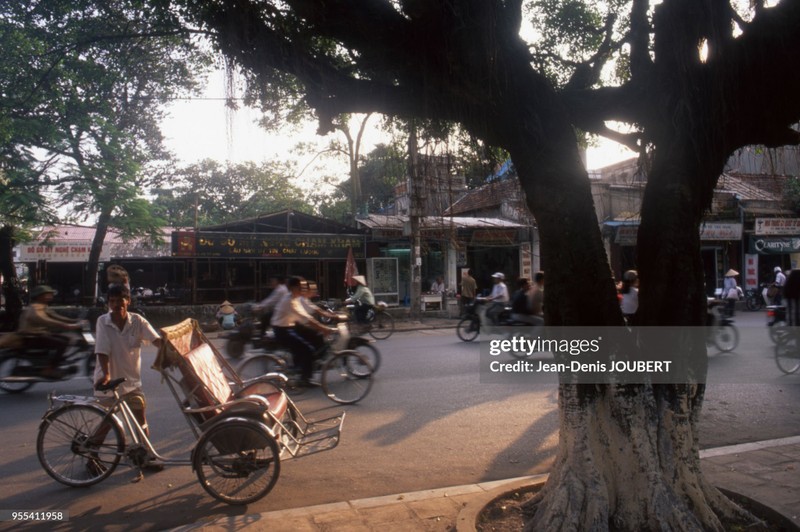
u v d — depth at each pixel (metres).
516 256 22.56
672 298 3.35
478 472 5.02
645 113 3.64
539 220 3.43
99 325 5.03
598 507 3.27
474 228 20.28
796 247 22.12
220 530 3.77
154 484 4.79
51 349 8.24
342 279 22.52
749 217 21.52
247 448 4.38
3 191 14.61
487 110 3.53
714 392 7.86
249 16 3.78
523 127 3.42
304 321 7.64
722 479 4.60
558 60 5.09
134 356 5.11
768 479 4.59
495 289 12.99
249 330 10.49
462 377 8.99
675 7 3.37
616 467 3.41
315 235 19.69
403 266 21.83
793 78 3.40
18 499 4.50
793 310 8.81
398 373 9.34
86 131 15.18
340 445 5.75
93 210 15.66
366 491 4.62
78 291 21.62
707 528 3.28
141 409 5.14
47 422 4.73
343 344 8.75
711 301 11.36
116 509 4.31
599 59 4.98
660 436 3.42
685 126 3.33
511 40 3.48
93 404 4.72
